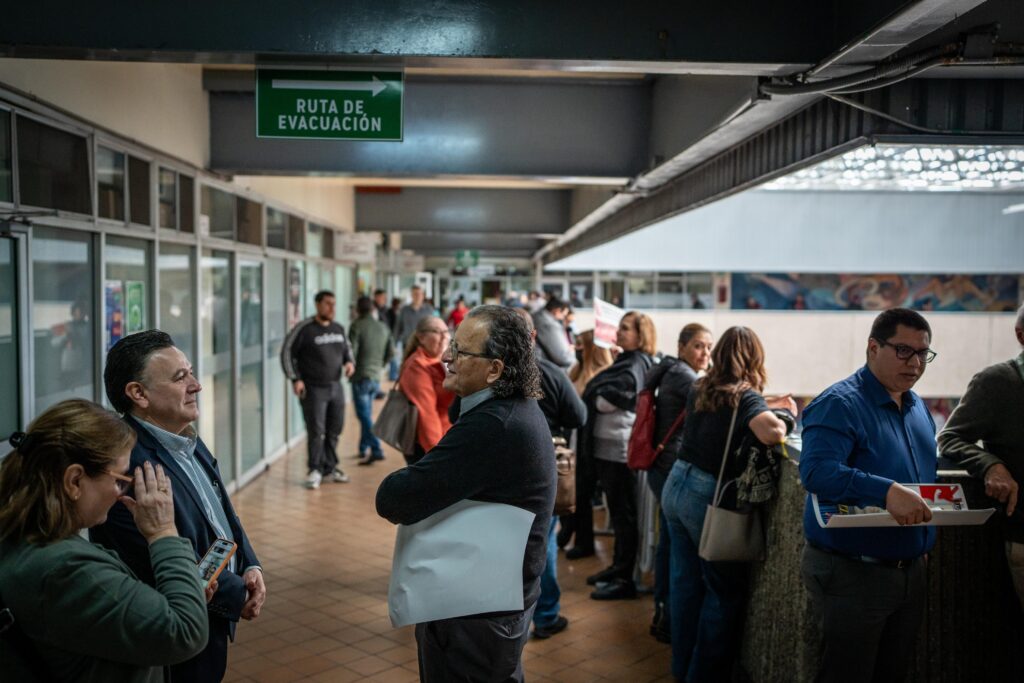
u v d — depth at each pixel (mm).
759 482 3779
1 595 1852
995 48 3164
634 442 4883
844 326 28688
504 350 2602
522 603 2564
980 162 8648
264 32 3871
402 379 5102
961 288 28797
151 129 6234
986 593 3480
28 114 4520
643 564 5750
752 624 4094
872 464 2941
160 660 1938
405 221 16062
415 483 2473
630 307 29016
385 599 5500
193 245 7246
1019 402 3180
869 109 3830
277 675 4387
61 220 4855
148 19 3834
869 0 3371
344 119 5156
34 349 4617
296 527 7160
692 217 27203
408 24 3910
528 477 2564
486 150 7809
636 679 4359
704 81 5613
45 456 1900
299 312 11562
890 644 3086
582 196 13055
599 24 3895
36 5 3779
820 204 27047
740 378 3959
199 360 7352
